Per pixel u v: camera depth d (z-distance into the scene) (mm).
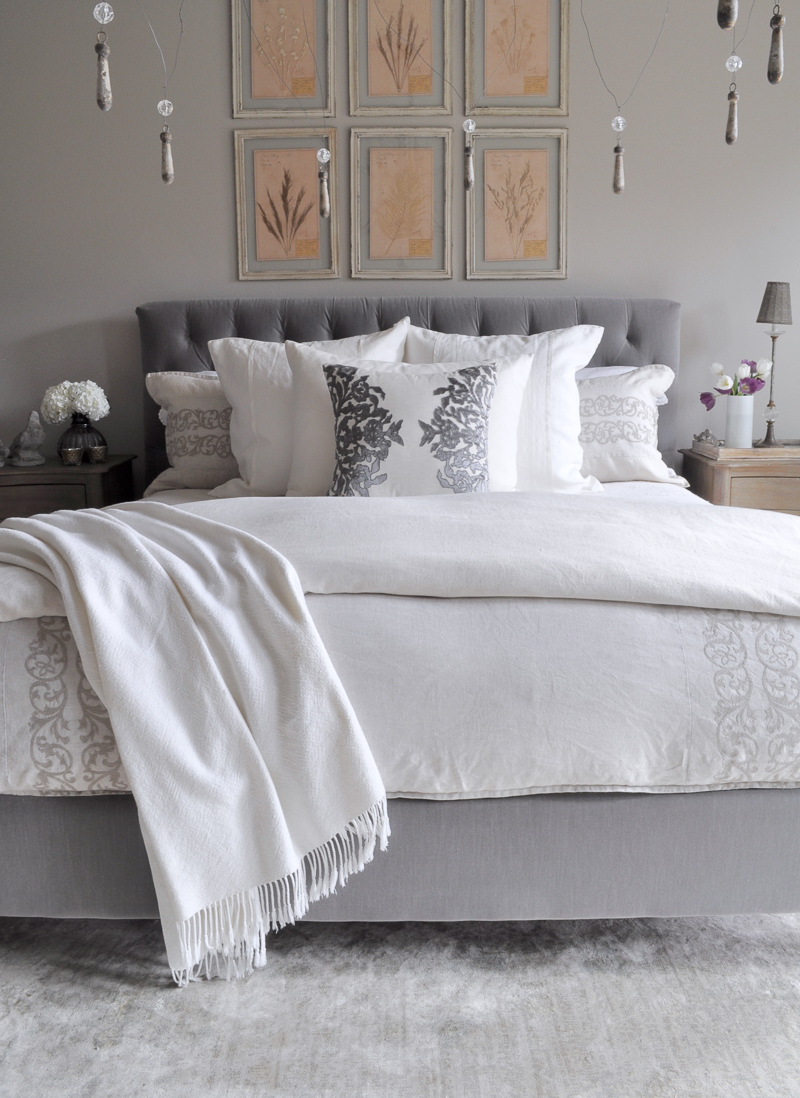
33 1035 1536
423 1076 1440
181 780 1509
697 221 3979
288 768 1557
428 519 1872
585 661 1631
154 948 1786
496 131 3900
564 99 3891
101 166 3908
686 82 3885
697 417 4113
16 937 1825
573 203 3969
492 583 1703
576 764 1603
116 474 3838
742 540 1847
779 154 3939
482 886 1677
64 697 1581
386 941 1799
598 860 1668
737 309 4043
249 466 3111
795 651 1665
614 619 1690
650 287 4023
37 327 4020
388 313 3855
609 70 3883
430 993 1640
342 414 2707
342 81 3883
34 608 1628
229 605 1640
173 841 1500
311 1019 1572
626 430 3373
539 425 3021
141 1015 1585
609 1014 1584
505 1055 1486
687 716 1604
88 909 1666
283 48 3854
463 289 4023
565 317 3861
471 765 1599
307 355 2941
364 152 3928
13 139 3883
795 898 1693
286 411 3068
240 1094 1406
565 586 1703
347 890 1677
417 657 1630
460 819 1652
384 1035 1532
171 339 3857
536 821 1653
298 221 3961
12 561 1695
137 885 1649
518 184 3949
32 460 3736
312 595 1729
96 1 3795
